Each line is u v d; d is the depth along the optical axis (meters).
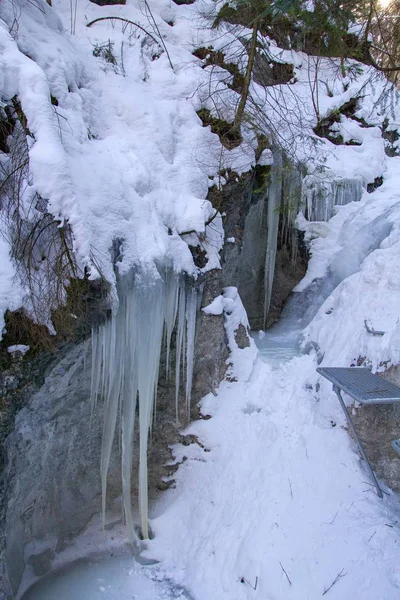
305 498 4.68
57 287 4.02
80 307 4.15
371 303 6.04
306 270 8.95
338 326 6.29
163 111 6.75
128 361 4.79
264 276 8.83
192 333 5.64
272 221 8.35
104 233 4.53
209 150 6.87
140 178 5.50
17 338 3.97
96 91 6.47
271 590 4.12
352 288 6.68
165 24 8.46
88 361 4.68
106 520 5.27
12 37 4.80
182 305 5.45
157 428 5.64
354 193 9.48
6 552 4.09
